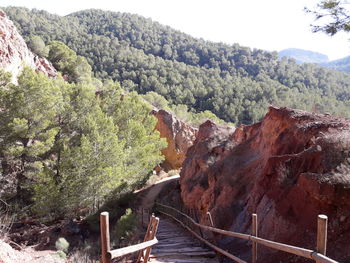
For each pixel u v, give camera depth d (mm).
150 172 31984
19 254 9094
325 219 4234
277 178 8984
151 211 23031
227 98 96000
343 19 8219
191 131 47281
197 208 16500
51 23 142375
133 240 13391
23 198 22922
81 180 20938
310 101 72500
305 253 4504
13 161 22750
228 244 9812
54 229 19766
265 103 88625
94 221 20672
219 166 15844
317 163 8086
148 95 65250
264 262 7422
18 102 21531
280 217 7969
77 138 24359
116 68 117688
